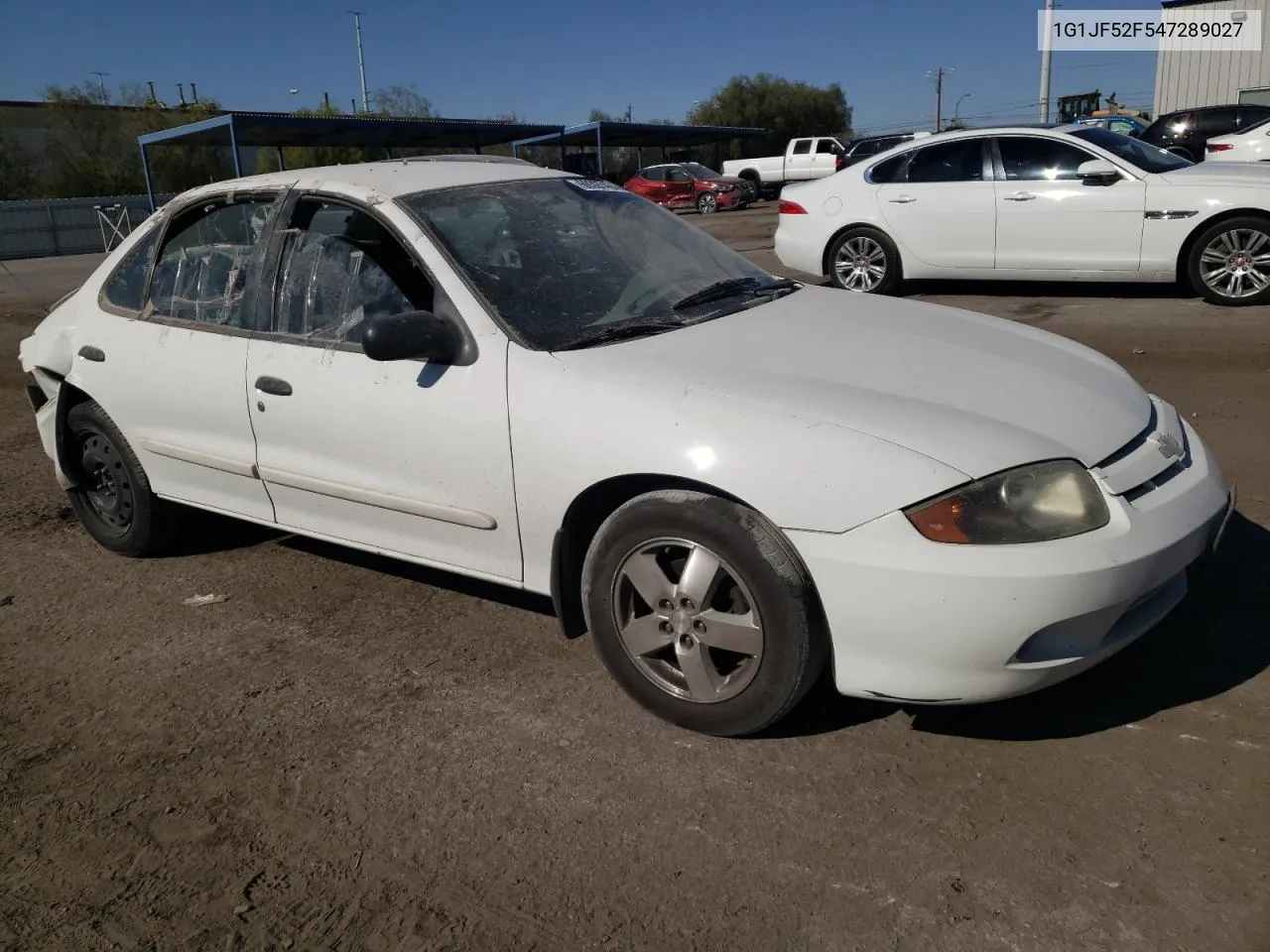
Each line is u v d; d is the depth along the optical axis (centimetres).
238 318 391
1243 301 851
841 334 336
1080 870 240
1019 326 376
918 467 259
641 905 239
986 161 934
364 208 362
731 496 276
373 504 357
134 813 286
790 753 292
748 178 3578
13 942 242
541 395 308
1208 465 306
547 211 382
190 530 495
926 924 228
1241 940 217
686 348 317
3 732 331
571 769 291
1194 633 338
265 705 336
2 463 640
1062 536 256
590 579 308
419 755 303
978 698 265
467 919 240
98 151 4488
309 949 234
